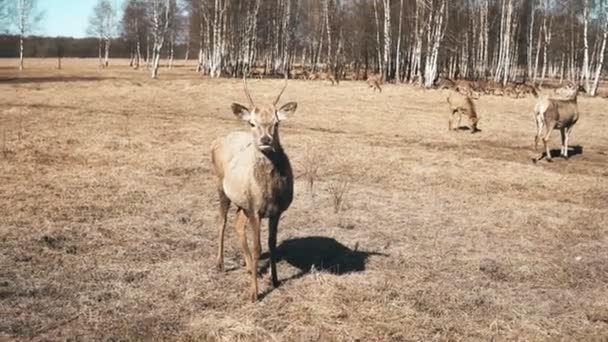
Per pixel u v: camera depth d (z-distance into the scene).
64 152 15.06
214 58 57.50
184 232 9.09
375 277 7.55
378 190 12.46
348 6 75.31
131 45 96.31
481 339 6.03
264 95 33.41
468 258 8.51
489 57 77.31
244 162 6.70
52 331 5.84
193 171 13.52
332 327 6.07
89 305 6.41
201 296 6.77
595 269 8.19
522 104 35.34
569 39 71.75
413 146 18.45
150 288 6.94
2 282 6.89
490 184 13.45
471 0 63.44
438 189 12.80
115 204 10.47
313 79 57.66
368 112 27.27
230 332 5.91
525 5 72.31
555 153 18.47
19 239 8.36
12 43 124.12
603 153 18.77
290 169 6.88
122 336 5.78
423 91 41.84
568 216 11.00
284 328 6.07
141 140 17.23
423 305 6.75
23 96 29.20
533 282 7.73
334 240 9.12
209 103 28.67
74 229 8.93
